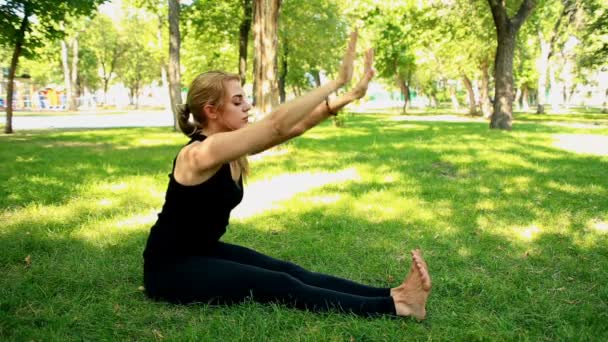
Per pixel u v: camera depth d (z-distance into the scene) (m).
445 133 16.55
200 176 2.48
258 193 6.41
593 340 2.48
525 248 4.11
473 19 22.16
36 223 4.88
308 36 29.17
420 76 53.19
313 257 3.89
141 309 2.80
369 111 49.75
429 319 2.70
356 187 6.74
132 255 3.89
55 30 15.92
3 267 3.64
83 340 2.49
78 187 6.76
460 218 5.07
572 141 13.21
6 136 16.50
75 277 3.35
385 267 3.65
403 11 17.72
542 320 2.73
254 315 2.61
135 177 7.66
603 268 3.61
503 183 7.05
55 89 56.88
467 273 3.46
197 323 2.62
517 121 26.00
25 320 2.68
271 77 11.07
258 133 2.18
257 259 2.94
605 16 26.58
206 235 2.74
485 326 2.62
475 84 51.66
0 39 15.95
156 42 37.78
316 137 15.38
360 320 2.60
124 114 40.75
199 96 2.58
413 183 7.05
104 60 59.72
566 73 45.56
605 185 6.92
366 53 2.36
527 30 30.94
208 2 20.30
